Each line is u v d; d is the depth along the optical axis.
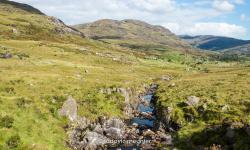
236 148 37.28
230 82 90.88
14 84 61.41
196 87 84.31
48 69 103.12
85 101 62.84
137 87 102.44
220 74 137.88
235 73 135.62
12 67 94.50
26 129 39.25
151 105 81.25
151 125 61.03
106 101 67.31
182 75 165.25
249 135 37.81
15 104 44.91
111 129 52.56
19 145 34.28
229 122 43.12
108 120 57.56
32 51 160.00
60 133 45.09
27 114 43.44
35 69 97.56
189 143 43.22
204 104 57.28
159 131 54.28
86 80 84.56
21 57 122.81
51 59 139.88
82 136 47.53
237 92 68.44
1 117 38.16
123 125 58.03
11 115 40.06
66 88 66.62
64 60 149.12
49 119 46.69
